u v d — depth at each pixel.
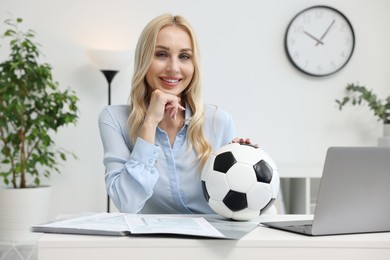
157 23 1.74
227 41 3.51
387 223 1.17
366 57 3.62
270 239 1.04
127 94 3.46
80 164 3.44
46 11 3.40
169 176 1.73
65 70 3.42
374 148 1.10
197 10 3.49
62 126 3.26
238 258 1.03
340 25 3.57
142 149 1.53
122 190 1.51
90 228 1.06
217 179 1.31
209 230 1.07
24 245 3.02
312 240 1.04
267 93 3.54
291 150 3.56
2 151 3.08
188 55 1.77
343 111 3.60
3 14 3.36
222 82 3.51
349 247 1.05
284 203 3.18
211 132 1.84
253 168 1.29
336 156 1.06
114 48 3.45
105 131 1.75
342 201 1.09
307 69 3.55
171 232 1.02
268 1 3.53
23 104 3.06
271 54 3.54
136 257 1.01
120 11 3.45
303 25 3.54
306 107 3.57
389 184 1.13
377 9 3.62
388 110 3.46
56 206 3.42
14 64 2.98
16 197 3.01
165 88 1.76
